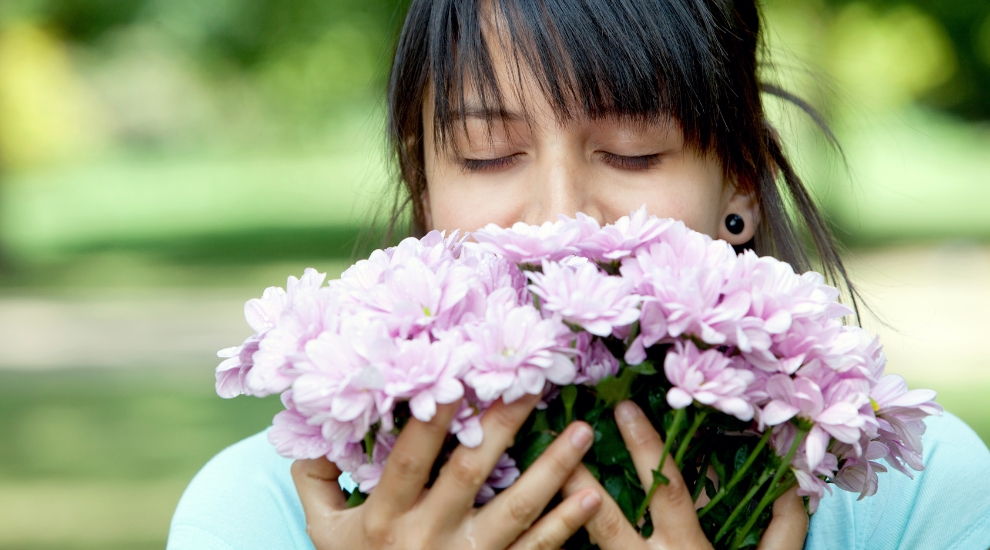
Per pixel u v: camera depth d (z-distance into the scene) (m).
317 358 1.01
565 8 1.43
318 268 14.38
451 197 1.55
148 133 35.31
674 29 1.47
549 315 1.05
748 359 1.05
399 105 1.79
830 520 1.59
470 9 1.49
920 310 9.65
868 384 1.07
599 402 1.12
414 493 1.09
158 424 6.83
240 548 1.59
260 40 15.73
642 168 1.50
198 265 15.88
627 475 1.12
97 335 10.59
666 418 1.10
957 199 21.94
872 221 18.09
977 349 7.82
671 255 1.07
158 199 27.52
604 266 1.11
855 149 13.18
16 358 9.52
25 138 25.55
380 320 1.02
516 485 1.09
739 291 1.03
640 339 1.03
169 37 17.75
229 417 7.00
